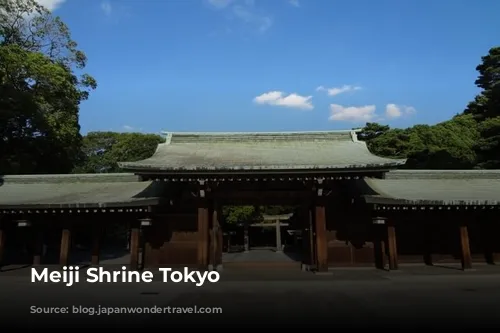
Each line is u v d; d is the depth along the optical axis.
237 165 16.27
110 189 21.30
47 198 19.30
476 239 20.41
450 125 45.88
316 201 17.45
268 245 54.81
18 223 18.27
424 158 41.50
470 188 20.92
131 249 18.16
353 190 18.72
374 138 46.41
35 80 31.00
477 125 43.59
